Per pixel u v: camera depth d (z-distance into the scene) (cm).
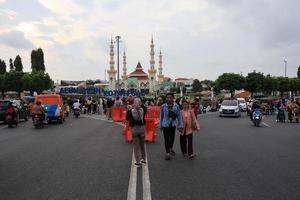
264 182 873
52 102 3155
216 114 4778
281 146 1547
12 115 2753
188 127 1227
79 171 1020
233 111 4016
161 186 836
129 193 773
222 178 919
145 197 741
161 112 1231
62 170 1038
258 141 1734
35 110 2623
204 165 1104
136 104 1108
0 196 764
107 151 1412
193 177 933
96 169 1048
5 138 1966
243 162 1154
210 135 2020
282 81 11156
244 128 2519
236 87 10156
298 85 11588
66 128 2556
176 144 1627
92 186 840
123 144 1634
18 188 832
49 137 1962
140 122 1102
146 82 15062
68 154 1341
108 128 2523
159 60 15588
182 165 1106
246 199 725
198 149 1452
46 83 9981
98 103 4750
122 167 1078
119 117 3275
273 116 4397
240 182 873
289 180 894
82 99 5031
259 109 2764
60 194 772
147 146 1588
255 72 10238
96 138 1886
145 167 1073
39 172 1014
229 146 1545
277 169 1038
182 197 741
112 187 829
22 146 1599
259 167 1069
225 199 725
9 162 1189
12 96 10594
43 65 11619
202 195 755
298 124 2969
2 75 9606
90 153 1362
